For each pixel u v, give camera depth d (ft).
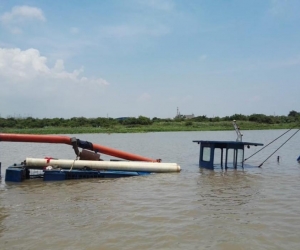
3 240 29.45
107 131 288.71
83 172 58.54
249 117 359.46
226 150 69.05
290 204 39.83
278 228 31.60
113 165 60.75
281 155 97.50
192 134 252.21
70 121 332.80
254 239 28.99
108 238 29.53
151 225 32.65
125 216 35.45
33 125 306.76
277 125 319.47
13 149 132.16
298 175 60.85
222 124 336.49
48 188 50.85
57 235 30.42
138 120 350.43
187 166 73.97
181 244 28.09
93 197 44.24
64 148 136.67
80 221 34.06
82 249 27.35
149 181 55.01
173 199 42.55
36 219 34.96
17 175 56.34
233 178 57.62
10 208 39.37
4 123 297.74
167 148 131.85
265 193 45.73
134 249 27.20
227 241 28.60
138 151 119.85
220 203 40.40
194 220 34.01
